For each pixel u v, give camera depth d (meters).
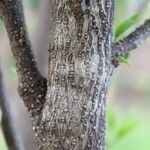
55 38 0.48
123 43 0.53
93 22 0.47
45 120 0.48
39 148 0.49
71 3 0.47
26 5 1.89
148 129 3.24
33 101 0.50
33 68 0.52
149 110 3.75
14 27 0.52
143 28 0.55
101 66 0.48
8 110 0.71
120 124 0.96
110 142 0.96
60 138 0.48
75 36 0.47
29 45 0.52
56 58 0.48
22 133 1.23
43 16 1.24
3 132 0.72
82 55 0.47
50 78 0.48
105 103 0.49
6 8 0.52
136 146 3.00
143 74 4.18
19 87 0.52
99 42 0.47
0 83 0.71
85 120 0.48
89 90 0.48
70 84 0.48
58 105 0.48
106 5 0.47
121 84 3.68
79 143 0.48
